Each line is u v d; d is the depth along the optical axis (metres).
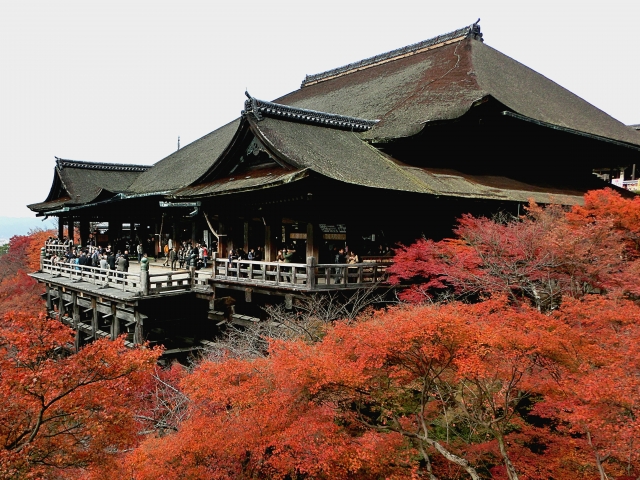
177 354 19.81
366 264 16.59
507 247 14.08
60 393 7.04
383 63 40.53
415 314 8.57
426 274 15.20
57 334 7.30
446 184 20.48
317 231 16.89
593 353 8.05
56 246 36.53
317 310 14.70
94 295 22.30
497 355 8.07
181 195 21.33
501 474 9.19
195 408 9.62
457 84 27.31
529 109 27.55
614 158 34.50
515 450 9.42
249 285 17.30
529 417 11.44
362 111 30.12
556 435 9.46
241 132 20.02
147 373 8.15
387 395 9.45
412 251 15.64
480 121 24.36
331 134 22.86
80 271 24.38
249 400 8.46
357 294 15.18
